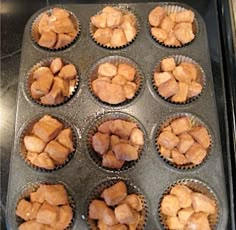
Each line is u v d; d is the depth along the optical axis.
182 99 0.33
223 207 0.30
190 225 0.29
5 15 0.37
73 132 0.32
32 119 0.33
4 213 0.30
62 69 0.34
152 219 0.30
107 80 0.34
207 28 0.36
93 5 0.37
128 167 0.31
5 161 0.32
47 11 0.37
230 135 0.32
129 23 0.36
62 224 0.29
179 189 0.30
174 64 0.34
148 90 0.34
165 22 0.36
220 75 0.34
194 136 0.32
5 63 0.35
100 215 0.29
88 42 0.36
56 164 0.31
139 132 0.31
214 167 0.31
